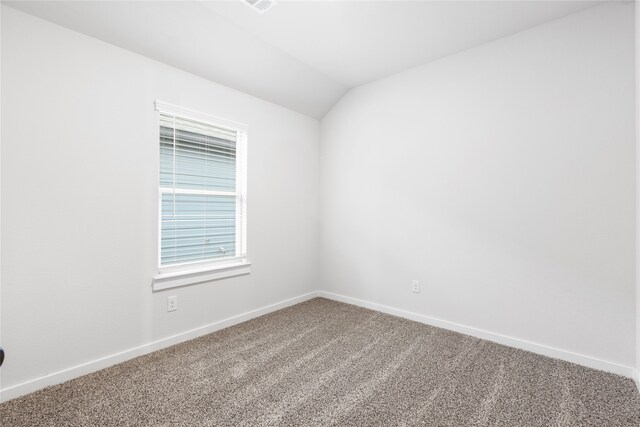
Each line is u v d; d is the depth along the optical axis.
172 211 2.38
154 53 2.17
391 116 3.03
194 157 2.52
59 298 1.80
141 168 2.15
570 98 2.08
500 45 2.38
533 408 1.60
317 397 1.68
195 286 2.49
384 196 3.09
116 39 1.98
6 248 1.63
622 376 1.90
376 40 2.43
